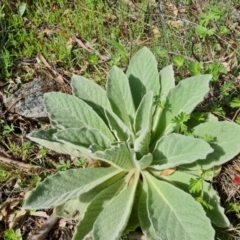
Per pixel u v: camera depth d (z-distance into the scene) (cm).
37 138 46
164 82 50
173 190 43
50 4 71
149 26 66
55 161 54
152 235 42
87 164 52
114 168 47
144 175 46
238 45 58
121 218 42
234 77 55
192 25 63
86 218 44
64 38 66
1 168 54
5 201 51
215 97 54
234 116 50
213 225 45
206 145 41
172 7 67
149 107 45
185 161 42
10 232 48
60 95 48
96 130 45
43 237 48
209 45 59
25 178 53
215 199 43
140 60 51
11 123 58
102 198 45
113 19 68
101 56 63
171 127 47
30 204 42
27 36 66
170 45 61
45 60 64
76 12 69
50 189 43
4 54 64
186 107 47
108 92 49
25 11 70
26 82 62
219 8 64
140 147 45
